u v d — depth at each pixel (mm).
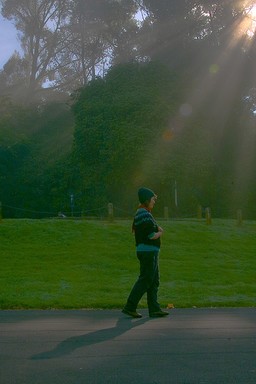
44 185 57531
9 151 60344
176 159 46969
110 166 48594
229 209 50344
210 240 25344
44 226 25250
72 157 52719
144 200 11102
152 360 7629
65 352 7992
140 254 10953
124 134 47562
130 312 10977
